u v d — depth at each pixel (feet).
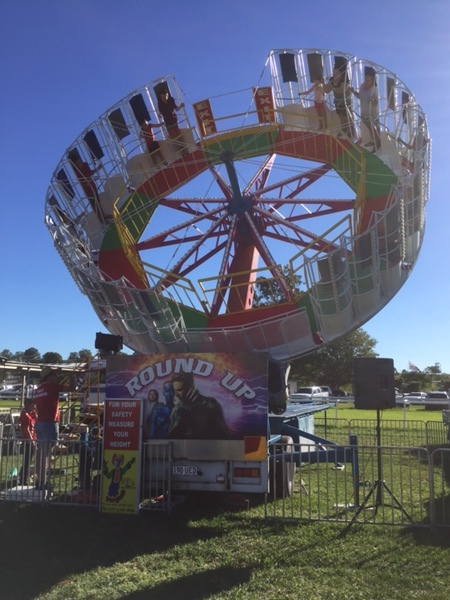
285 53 52.65
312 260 41.29
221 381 30.07
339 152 51.24
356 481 28.96
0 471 32.63
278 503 32.35
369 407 28.78
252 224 53.62
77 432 40.70
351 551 22.66
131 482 28.99
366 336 222.89
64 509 30.55
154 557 22.50
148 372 31.04
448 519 27.09
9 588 19.29
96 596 18.51
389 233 41.73
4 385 180.65
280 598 18.03
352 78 50.67
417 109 46.91
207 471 29.45
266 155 55.26
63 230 50.21
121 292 46.52
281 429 36.94
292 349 44.37
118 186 54.95
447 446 61.21
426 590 18.60
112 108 54.85
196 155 55.67
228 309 51.85
